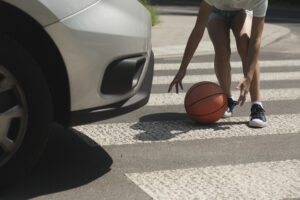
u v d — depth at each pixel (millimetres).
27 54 3264
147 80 3863
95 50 3385
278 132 4922
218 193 3424
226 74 5223
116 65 3527
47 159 4027
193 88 5031
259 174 3795
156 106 5938
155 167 3910
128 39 3543
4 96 3258
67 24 3262
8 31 3391
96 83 3447
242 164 4008
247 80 4562
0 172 3314
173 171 3828
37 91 3301
